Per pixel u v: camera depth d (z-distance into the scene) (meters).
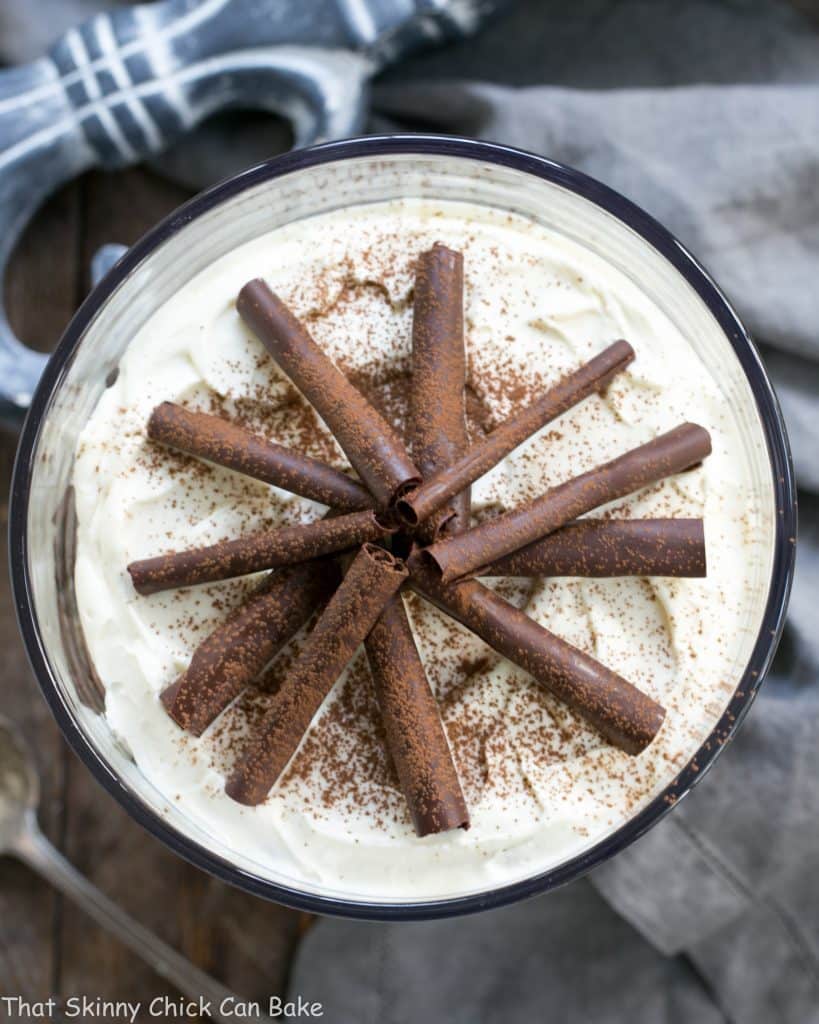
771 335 0.52
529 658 0.41
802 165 0.51
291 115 0.54
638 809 0.43
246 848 0.43
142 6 0.53
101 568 0.43
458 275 0.43
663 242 0.43
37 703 0.56
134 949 0.55
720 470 0.44
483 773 0.43
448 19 0.52
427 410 0.42
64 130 0.53
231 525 0.43
